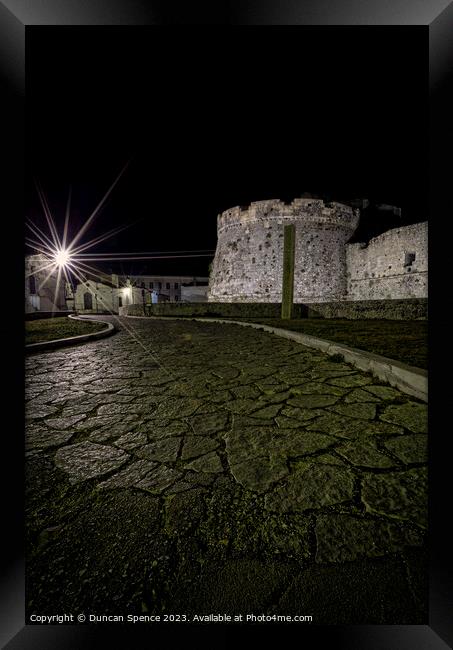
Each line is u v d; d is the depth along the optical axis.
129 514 1.60
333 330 7.70
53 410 3.20
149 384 4.07
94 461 2.16
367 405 3.01
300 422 2.70
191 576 1.23
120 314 27.55
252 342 7.32
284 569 1.25
